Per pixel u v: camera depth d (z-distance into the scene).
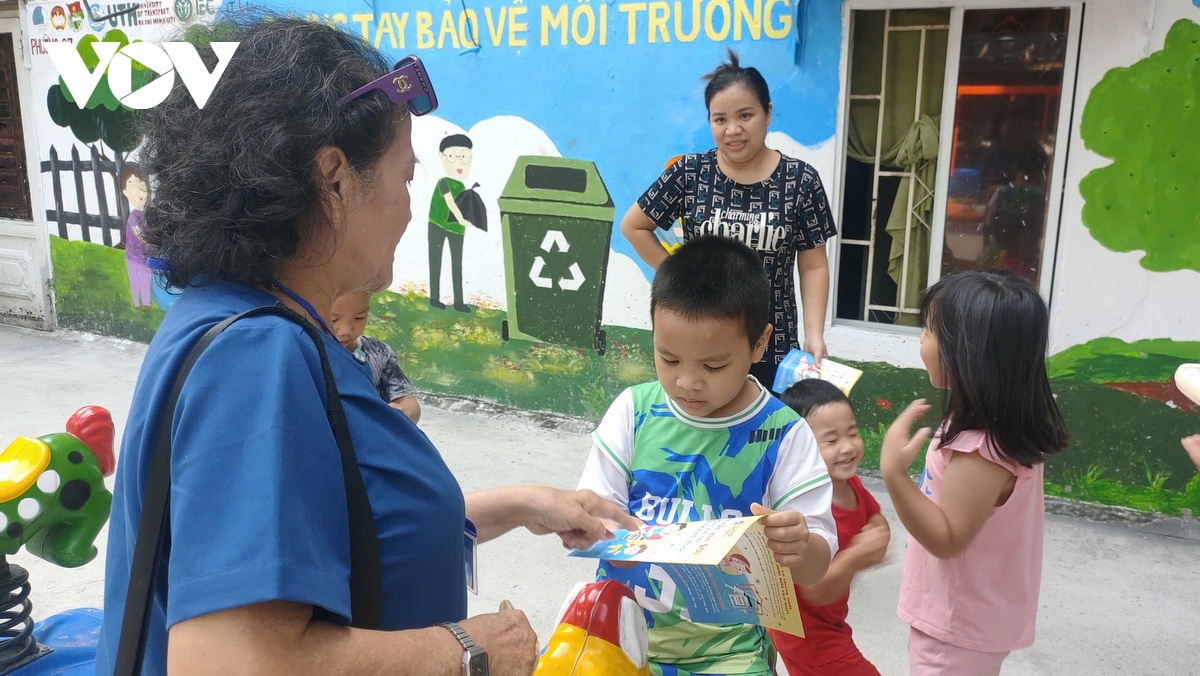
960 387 1.91
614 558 1.38
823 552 1.61
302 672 0.87
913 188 4.24
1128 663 2.90
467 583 1.39
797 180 3.07
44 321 7.55
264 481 0.88
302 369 0.97
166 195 1.03
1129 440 3.84
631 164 4.73
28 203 7.46
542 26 4.82
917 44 4.09
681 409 1.75
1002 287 1.92
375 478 1.03
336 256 1.10
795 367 2.68
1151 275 3.69
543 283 5.13
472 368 5.48
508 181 5.11
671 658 1.70
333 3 5.42
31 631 1.89
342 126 1.04
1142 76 3.57
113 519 1.09
